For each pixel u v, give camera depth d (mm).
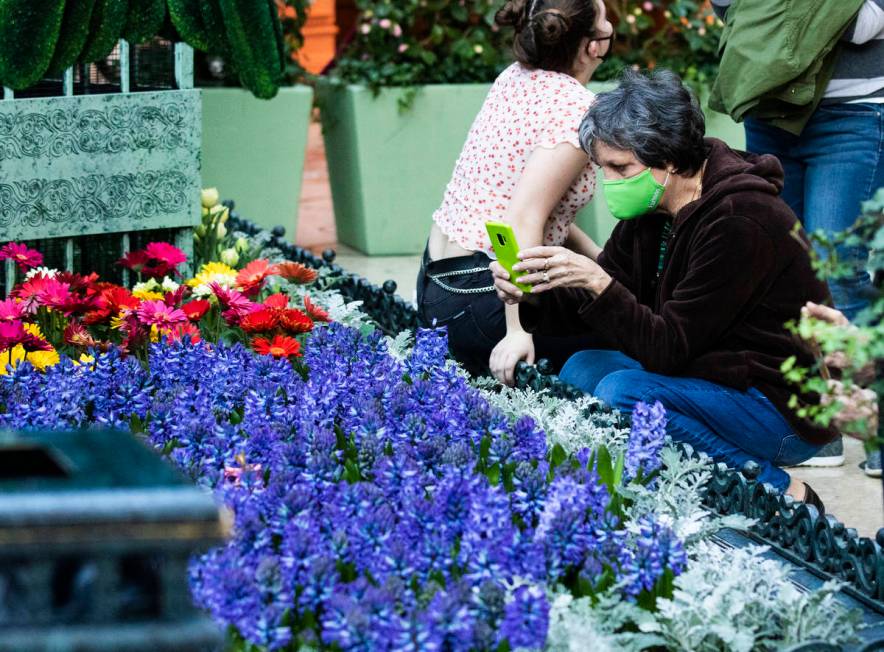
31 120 4535
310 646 2264
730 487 3193
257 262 4562
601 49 4262
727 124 7949
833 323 2617
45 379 3508
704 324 3602
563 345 4410
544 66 4238
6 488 1638
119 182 4766
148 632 1616
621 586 2553
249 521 2549
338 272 5340
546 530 2598
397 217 7797
